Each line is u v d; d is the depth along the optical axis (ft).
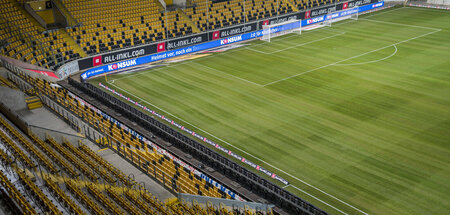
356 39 199.31
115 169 87.66
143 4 207.41
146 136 97.55
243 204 72.69
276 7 240.94
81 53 171.53
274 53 182.80
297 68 161.48
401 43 189.98
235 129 113.60
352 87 140.05
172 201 80.69
